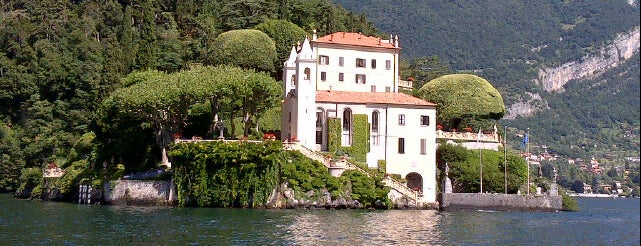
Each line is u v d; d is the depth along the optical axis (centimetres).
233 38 15125
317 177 9731
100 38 19838
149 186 9994
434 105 11256
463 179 11288
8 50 18075
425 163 11138
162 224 7288
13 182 14800
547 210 10725
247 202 9519
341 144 10838
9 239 6094
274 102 10938
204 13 19350
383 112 11075
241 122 12238
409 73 18288
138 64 15762
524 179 11512
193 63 15975
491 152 11762
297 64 10762
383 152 11031
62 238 6172
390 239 6494
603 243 6975
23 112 16425
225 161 9469
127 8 19875
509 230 7688
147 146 11356
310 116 10719
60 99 16150
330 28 17600
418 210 10006
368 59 13625
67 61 16650
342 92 11375
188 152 9569
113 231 6681
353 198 9731
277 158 9556
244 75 10656
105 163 11319
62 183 11394
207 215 8319
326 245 5981
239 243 5962
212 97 10619
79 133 14862
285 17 17975
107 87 14175
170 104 10319
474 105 13475
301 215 8500
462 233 7181
